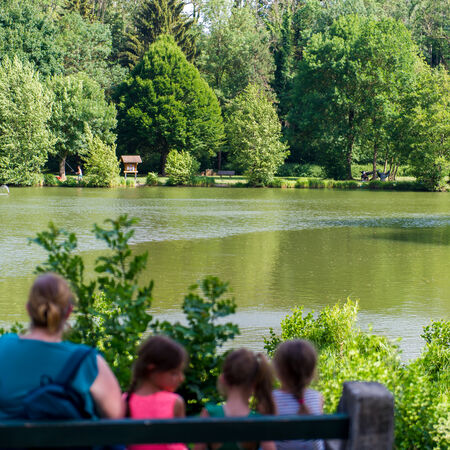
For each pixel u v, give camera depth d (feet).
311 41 261.65
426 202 164.04
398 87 244.83
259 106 241.76
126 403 10.32
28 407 8.32
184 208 134.62
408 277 58.85
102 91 245.24
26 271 58.29
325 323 27.25
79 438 6.86
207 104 269.85
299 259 69.56
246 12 304.30
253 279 57.00
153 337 10.64
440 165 219.82
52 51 249.34
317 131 259.80
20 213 115.55
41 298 8.93
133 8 341.62
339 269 63.16
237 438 7.22
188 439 7.06
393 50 242.17
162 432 7.01
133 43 289.12
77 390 8.53
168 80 262.67
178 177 236.84
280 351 11.12
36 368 8.56
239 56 292.20
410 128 224.33
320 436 7.69
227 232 93.81
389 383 14.98
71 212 119.03
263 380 10.48
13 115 206.59
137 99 266.57
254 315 42.06
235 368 10.34
